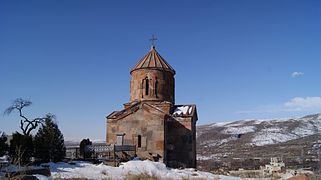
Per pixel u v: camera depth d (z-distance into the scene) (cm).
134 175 2150
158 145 3080
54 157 2525
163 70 3481
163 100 3425
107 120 3244
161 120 3122
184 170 2742
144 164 2528
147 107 3177
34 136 2548
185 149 3200
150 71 3447
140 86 3444
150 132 3119
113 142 3183
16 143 2220
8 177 1644
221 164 5406
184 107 3456
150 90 3412
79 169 2214
